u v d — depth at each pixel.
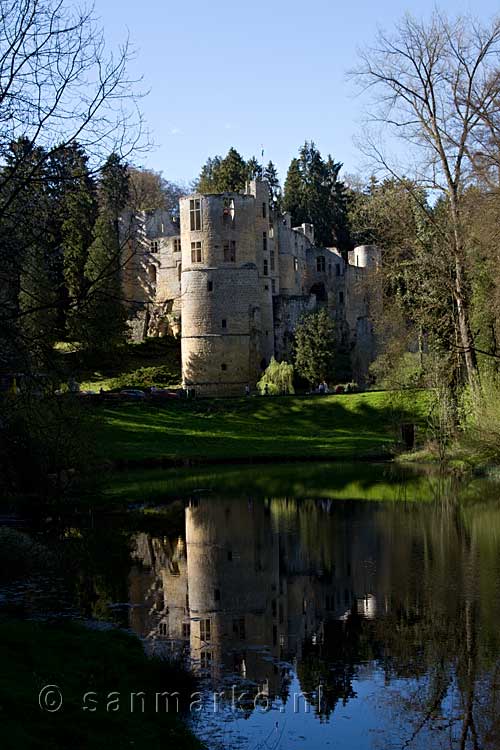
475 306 36.34
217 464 45.84
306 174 113.94
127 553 22.95
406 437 49.00
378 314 47.88
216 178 115.06
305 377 77.00
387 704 12.37
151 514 29.50
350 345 90.88
